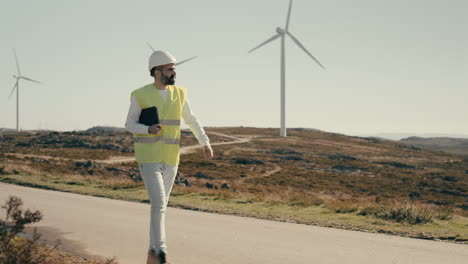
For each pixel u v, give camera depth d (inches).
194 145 4468.5
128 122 156.9
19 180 706.8
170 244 229.8
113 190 614.9
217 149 4121.6
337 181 2568.9
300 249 225.6
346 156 4249.5
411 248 235.8
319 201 566.6
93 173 1630.2
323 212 438.6
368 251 225.0
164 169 160.2
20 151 3257.9
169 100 161.5
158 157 157.5
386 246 239.6
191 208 408.5
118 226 278.1
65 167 1759.4
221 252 213.2
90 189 614.5
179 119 164.1
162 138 159.0
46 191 518.0
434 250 231.5
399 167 3902.6
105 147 3858.3
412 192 2299.5
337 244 242.4
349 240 256.2
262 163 3198.8
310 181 2425.0
